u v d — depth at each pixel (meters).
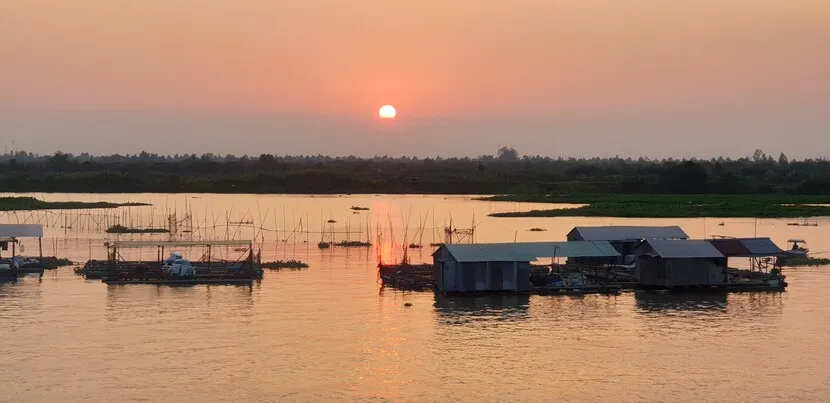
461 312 66.44
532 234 133.00
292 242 122.06
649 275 77.56
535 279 76.12
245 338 57.81
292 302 70.31
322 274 87.12
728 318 64.75
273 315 65.06
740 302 71.31
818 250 111.94
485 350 55.12
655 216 171.12
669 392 46.97
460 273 73.50
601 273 82.62
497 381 48.78
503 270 73.88
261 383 48.09
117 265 85.19
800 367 51.66
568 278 77.44
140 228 138.38
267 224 152.75
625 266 86.31
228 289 76.75
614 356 53.84
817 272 90.38
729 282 77.75
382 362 52.34
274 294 74.12
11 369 50.19
